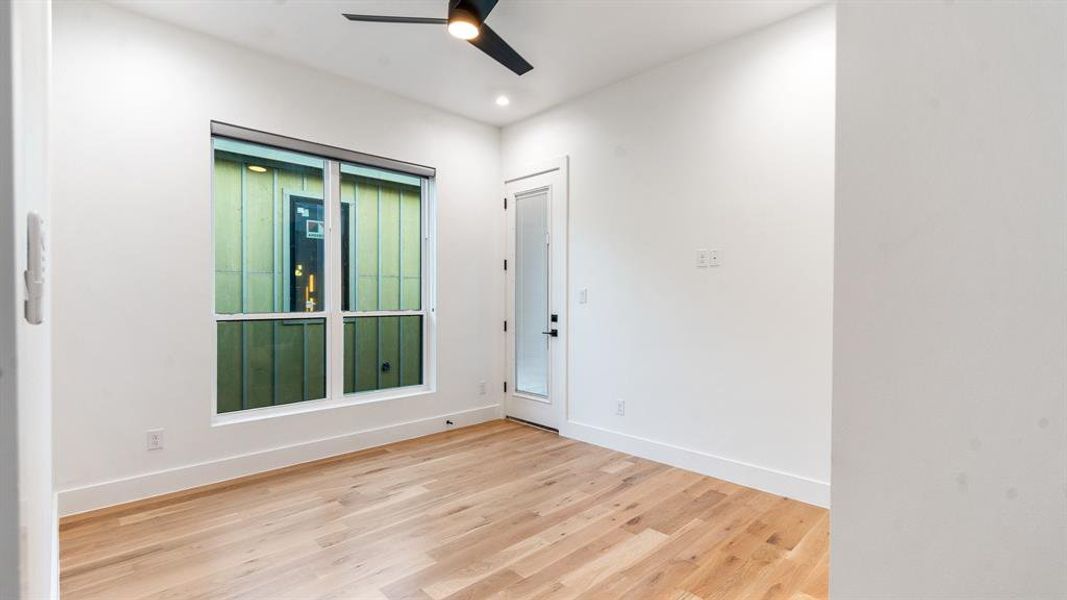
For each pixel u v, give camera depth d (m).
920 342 0.70
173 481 2.86
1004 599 0.63
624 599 1.87
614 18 2.83
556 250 4.16
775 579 2.00
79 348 2.60
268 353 3.46
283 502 2.72
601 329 3.82
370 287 4.02
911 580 0.71
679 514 2.59
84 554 2.16
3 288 0.45
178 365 2.91
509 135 4.59
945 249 0.68
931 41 0.69
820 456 2.70
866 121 0.75
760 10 2.74
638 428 3.57
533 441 3.93
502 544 2.27
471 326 4.48
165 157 2.88
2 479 0.46
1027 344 0.61
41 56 0.98
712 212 3.15
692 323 3.26
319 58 3.34
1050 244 0.59
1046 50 0.59
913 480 0.71
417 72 3.55
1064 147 0.58
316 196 3.68
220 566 2.07
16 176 0.46
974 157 0.65
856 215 0.76
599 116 3.83
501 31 2.97
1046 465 0.60
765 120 2.91
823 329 2.71
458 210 4.38
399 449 3.71
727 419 3.08
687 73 3.28
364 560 2.12
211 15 2.82
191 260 2.96
